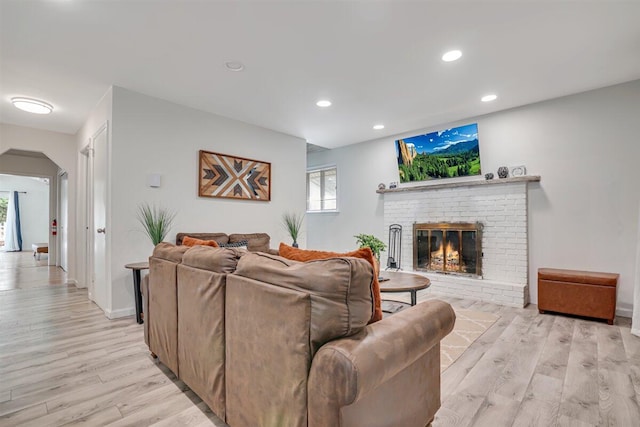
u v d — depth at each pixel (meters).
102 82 3.23
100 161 3.64
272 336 1.23
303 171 5.36
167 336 2.04
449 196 4.54
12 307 3.68
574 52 2.71
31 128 4.68
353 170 5.89
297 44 2.56
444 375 2.09
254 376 1.32
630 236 3.31
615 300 3.08
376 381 1.05
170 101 3.72
